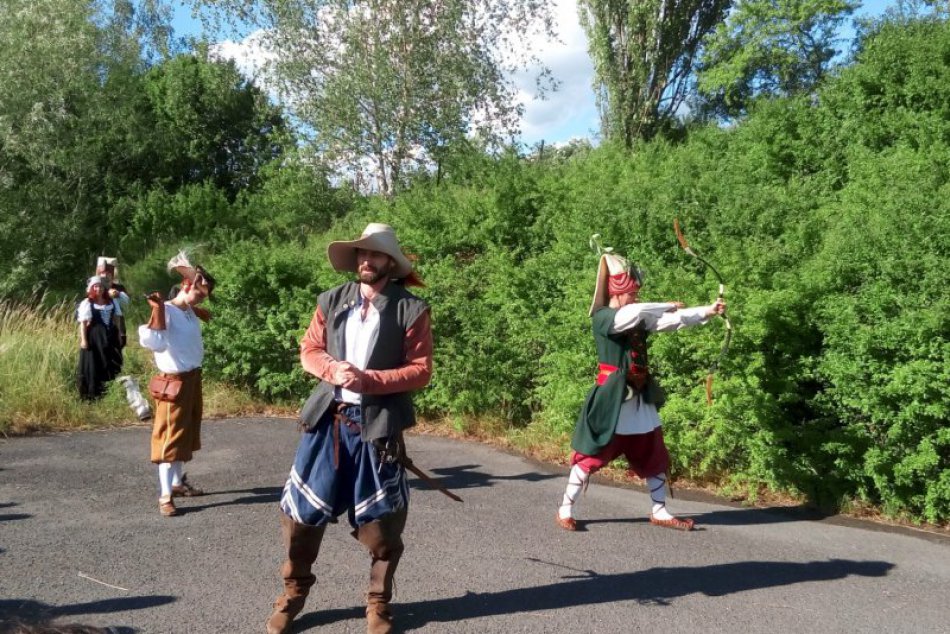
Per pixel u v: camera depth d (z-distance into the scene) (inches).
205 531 214.4
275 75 690.2
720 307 211.3
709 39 820.6
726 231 340.2
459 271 371.2
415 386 151.9
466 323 346.6
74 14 774.5
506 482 269.7
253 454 306.2
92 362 370.3
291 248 433.7
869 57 461.1
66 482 263.7
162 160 961.5
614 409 216.2
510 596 173.9
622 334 220.2
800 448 254.7
